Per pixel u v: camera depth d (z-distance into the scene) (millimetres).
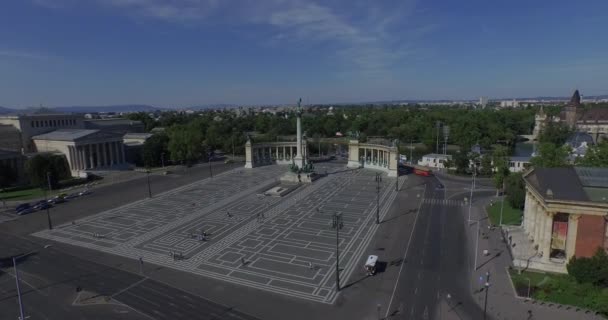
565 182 76750
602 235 69312
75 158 178500
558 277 68750
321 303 61375
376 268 74000
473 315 57719
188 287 67188
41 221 107812
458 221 102688
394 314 58094
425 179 161250
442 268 73750
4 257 82125
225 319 57312
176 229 98312
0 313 59438
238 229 97750
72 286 68250
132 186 154750
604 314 57156
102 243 89312
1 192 148500
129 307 60969
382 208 116812
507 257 78438
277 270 73562
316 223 102312
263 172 182875
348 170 187250
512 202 110875
